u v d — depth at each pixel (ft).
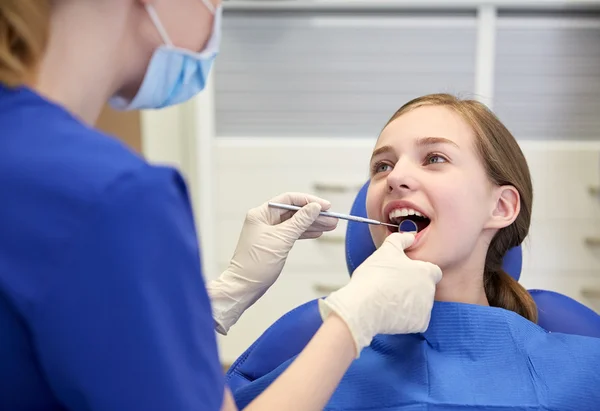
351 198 7.89
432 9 7.55
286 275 8.04
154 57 2.51
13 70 2.06
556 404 3.11
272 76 7.89
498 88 7.76
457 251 3.43
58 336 1.88
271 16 7.75
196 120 7.79
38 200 1.92
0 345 1.96
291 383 2.38
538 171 7.70
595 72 7.67
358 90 7.83
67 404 2.00
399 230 3.49
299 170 7.91
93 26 2.25
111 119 8.11
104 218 1.89
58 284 1.87
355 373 3.30
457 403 3.08
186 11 2.53
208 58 2.71
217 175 8.00
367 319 2.71
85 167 1.96
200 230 7.99
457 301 3.60
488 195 3.58
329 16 7.71
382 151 3.65
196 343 2.04
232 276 3.59
